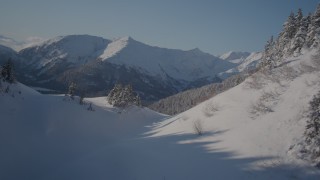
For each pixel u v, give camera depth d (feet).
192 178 68.39
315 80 91.56
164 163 80.02
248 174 63.57
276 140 72.13
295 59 131.75
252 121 88.17
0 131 111.65
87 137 137.90
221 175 66.23
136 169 79.56
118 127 171.01
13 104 142.72
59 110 153.38
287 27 185.06
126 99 216.33
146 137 129.90
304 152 63.67
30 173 93.91
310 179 57.21
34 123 134.51
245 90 122.11
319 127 64.08
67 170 91.50
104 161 92.79
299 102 83.61
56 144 119.96
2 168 91.50
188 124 119.34
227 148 78.18
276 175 60.90
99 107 193.47
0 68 162.71
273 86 106.63
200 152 81.20
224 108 113.50
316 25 148.97
